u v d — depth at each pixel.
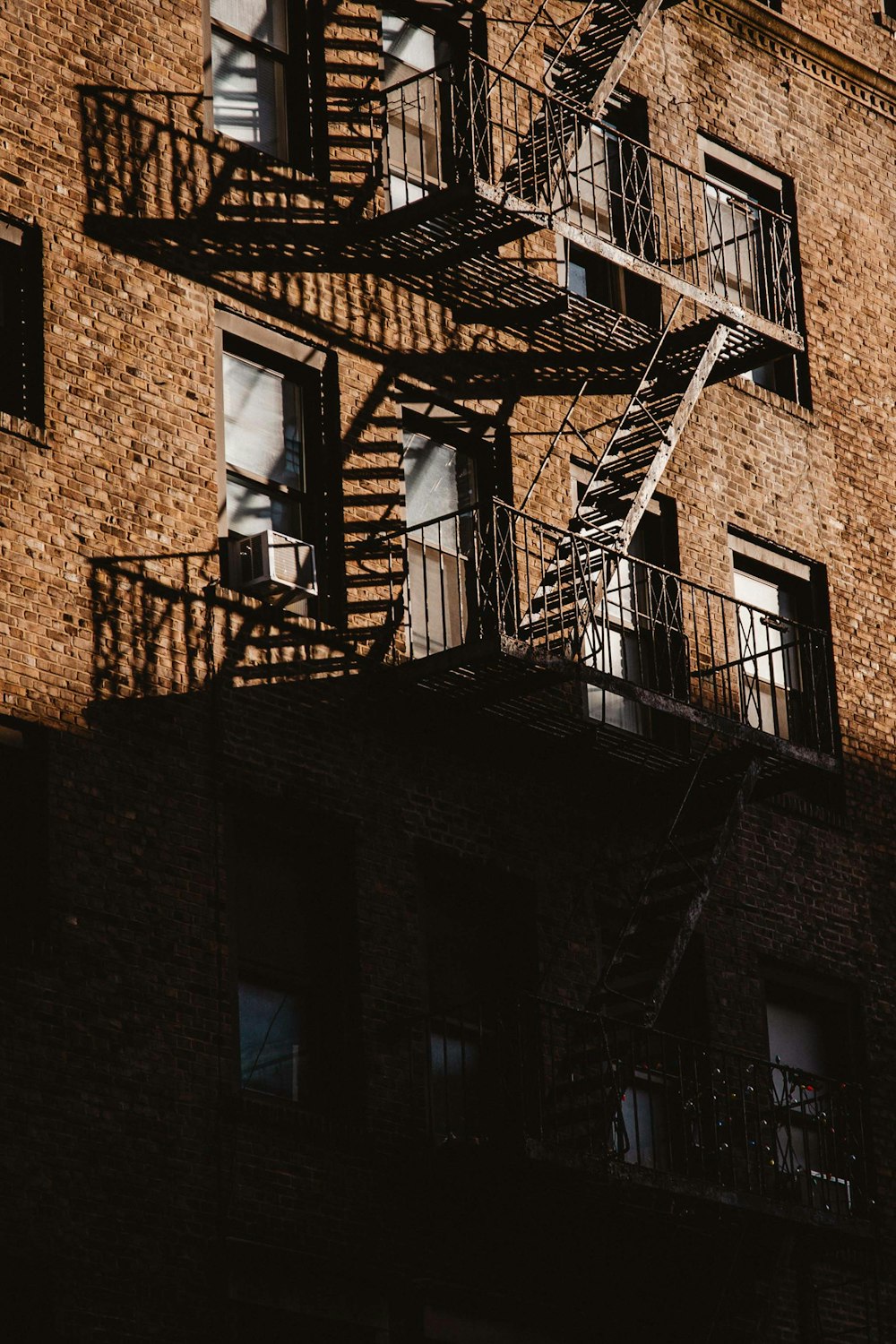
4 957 21.73
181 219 25.55
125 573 23.80
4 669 22.48
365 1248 23.86
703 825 28.61
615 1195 25.20
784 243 31.86
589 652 28.23
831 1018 30.05
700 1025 28.17
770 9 33.56
